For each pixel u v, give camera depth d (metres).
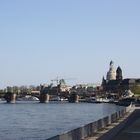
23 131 103.06
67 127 113.56
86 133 47.16
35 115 193.12
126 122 73.25
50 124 128.12
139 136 48.00
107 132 53.12
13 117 177.12
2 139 84.06
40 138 84.69
